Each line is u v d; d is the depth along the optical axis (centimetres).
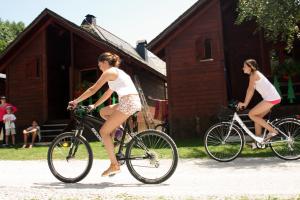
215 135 789
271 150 828
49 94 1792
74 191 496
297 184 504
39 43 1777
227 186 509
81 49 1933
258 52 1702
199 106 1495
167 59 1542
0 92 2081
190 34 1527
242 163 735
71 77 1764
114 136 556
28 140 1711
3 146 1468
